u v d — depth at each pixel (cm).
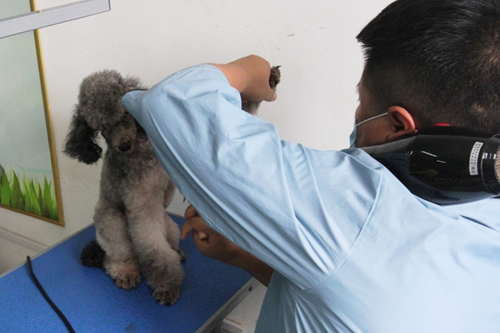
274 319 56
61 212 169
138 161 98
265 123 50
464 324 41
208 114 48
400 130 51
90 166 152
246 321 137
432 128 45
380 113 53
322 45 100
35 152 163
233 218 46
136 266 109
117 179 101
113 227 106
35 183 171
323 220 43
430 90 47
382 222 42
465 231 43
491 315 43
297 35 102
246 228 45
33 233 187
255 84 76
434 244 41
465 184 41
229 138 47
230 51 112
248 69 74
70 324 92
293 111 110
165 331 91
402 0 49
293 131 112
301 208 43
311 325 45
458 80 45
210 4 109
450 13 45
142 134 96
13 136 166
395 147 47
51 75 145
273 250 44
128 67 129
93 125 94
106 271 109
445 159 42
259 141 47
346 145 107
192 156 47
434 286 40
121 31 126
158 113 50
